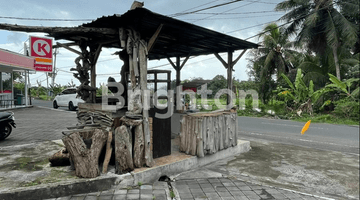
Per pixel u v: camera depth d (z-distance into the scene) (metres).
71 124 10.38
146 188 3.74
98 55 5.37
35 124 10.33
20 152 5.18
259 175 4.67
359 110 14.50
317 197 3.75
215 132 5.36
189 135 5.09
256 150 6.62
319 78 18.45
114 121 4.43
